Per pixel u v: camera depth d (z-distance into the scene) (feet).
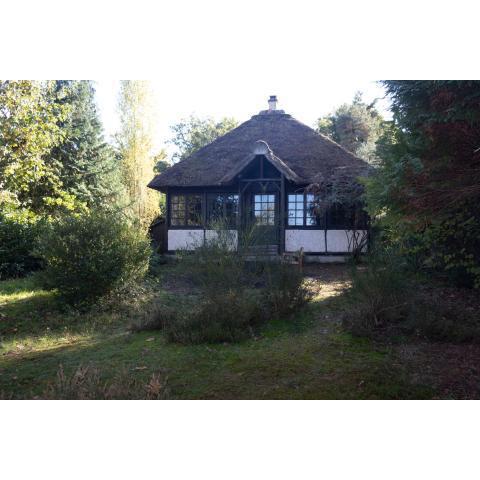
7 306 31.40
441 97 15.92
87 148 77.51
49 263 29.43
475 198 20.71
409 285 23.27
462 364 17.25
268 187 53.16
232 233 23.93
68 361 19.89
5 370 19.06
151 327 24.67
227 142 59.67
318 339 20.93
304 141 56.65
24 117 45.14
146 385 15.67
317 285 35.19
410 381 15.84
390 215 19.85
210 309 22.61
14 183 48.08
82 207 54.24
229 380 16.67
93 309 29.07
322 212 48.60
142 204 83.51
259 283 25.25
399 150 18.54
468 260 28.32
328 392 15.28
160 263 50.26
